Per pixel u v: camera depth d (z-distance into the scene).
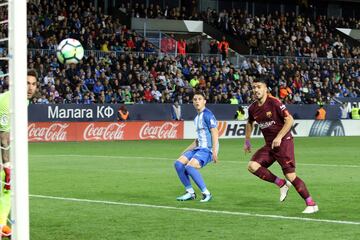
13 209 12.32
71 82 65.44
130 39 75.31
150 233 16.58
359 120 75.75
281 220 18.45
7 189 14.19
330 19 98.50
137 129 63.97
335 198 23.20
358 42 96.19
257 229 17.05
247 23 89.88
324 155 45.44
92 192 24.84
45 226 17.58
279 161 20.09
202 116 22.44
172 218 18.81
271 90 77.25
